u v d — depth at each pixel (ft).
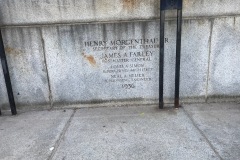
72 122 12.30
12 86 13.58
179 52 12.31
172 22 12.62
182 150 9.68
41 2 12.37
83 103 13.93
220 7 12.46
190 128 11.23
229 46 13.03
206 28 12.73
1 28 12.66
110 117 12.63
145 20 12.60
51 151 10.03
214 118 12.07
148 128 11.38
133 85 13.65
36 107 13.93
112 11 12.54
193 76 13.47
